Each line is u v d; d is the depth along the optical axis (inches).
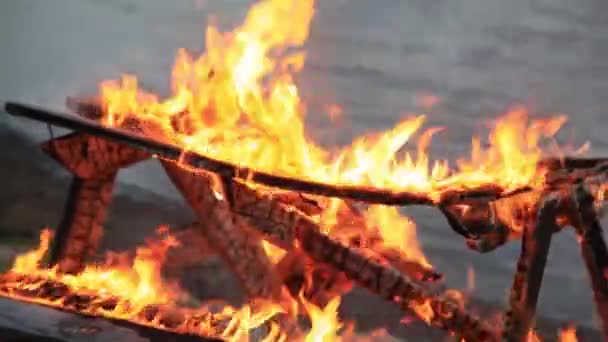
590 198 174.7
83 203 211.8
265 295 196.5
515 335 173.9
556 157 200.5
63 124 183.8
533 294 174.6
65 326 182.1
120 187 365.7
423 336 304.5
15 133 365.7
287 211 195.3
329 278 206.4
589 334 317.4
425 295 190.7
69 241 212.4
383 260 202.8
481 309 328.5
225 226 196.2
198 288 316.2
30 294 200.8
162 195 371.9
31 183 362.3
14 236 356.5
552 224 175.6
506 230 190.9
